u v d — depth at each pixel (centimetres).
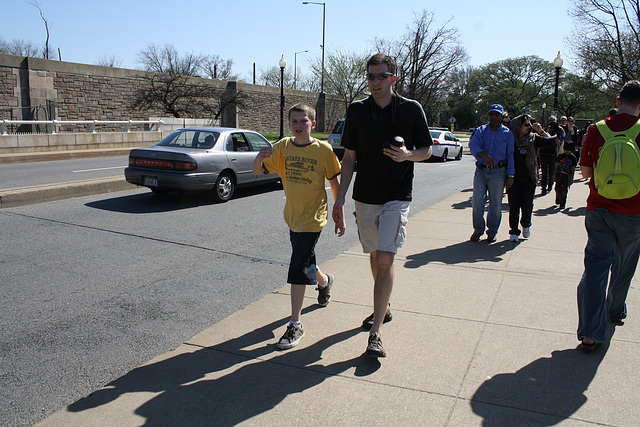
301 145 362
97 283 500
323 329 383
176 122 2638
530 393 291
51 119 2383
